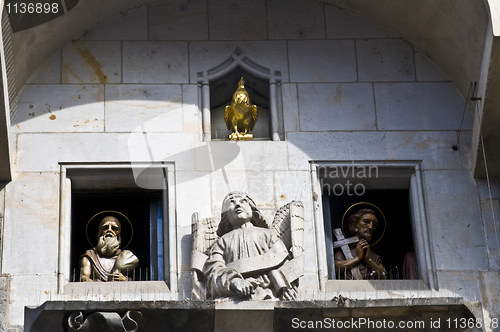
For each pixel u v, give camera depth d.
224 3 14.98
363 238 13.93
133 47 14.54
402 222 15.38
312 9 15.03
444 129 14.25
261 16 14.91
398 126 14.23
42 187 13.47
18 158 13.61
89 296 12.88
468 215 13.67
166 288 13.02
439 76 14.66
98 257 13.45
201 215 13.47
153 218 13.93
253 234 12.75
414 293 13.15
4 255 12.99
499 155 13.60
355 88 14.48
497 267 13.30
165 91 14.27
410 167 14.02
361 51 14.76
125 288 13.02
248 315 12.10
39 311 11.90
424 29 14.44
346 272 13.55
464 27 13.63
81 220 14.95
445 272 13.27
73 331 11.89
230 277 12.22
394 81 14.56
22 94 14.05
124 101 14.15
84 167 13.67
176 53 14.55
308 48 14.73
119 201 14.59
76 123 13.93
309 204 13.61
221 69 14.51
